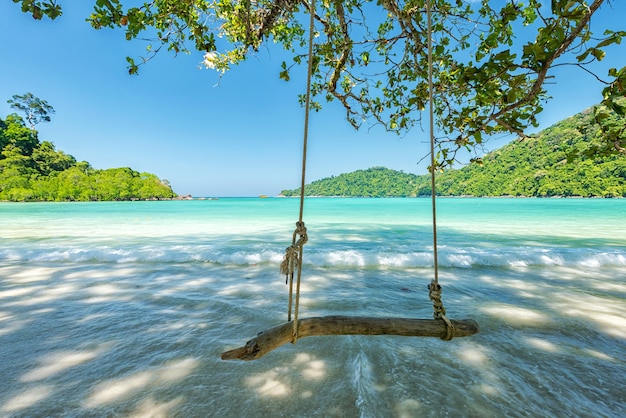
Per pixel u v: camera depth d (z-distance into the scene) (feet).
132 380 6.86
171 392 6.38
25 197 239.09
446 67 12.92
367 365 7.43
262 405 5.93
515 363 7.60
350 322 5.68
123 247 28.02
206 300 12.78
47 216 74.38
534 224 52.34
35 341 8.89
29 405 5.98
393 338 9.04
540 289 14.69
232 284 15.52
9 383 6.75
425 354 8.05
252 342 4.96
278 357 7.89
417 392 6.32
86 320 10.56
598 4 6.11
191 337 9.16
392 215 80.07
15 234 39.01
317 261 20.92
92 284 15.39
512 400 6.09
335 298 13.19
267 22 15.37
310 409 5.79
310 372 7.17
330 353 8.10
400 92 15.85
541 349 8.38
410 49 12.74
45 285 15.15
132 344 8.69
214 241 33.22
